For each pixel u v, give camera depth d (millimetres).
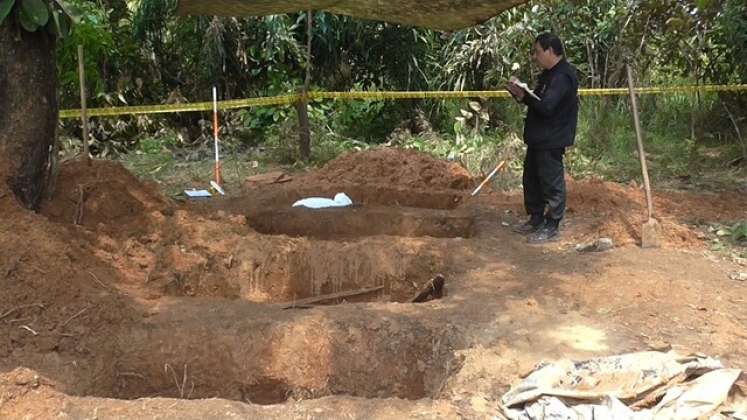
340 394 4625
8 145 5414
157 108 9469
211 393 4617
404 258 6043
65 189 6020
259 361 4629
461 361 4293
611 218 6898
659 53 11500
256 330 4691
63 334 4488
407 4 6539
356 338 4688
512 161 9688
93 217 6020
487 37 12000
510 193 8227
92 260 5387
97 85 10906
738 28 10852
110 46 11102
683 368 3881
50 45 5602
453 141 11516
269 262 6004
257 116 12234
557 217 6395
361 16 7078
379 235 6848
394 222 7141
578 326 4637
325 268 6043
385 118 12773
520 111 11875
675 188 8562
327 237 7137
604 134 10680
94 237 5672
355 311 4926
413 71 12789
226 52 12195
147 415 3617
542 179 6320
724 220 7102
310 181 8477
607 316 4840
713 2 9938
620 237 6512
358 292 5973
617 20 11367
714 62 11594
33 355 4293
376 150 8984
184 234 6051
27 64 5422
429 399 3920
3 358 4227
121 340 4590
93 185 6121
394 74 12922
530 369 4074
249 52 12336
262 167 9977
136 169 9688
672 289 5219
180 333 4645
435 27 7340
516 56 11938
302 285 6051
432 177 8438
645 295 5133
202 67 12211
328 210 7320
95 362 4438
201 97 12375
